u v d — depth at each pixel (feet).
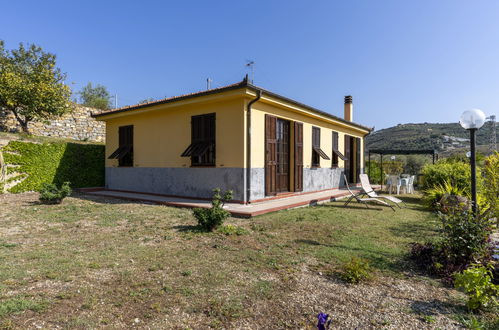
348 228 18.79
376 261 12.54
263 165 29.01
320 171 39.86
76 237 16.22
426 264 11.84
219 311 8.19
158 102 31.76
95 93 105.09
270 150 29.81
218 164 28.53
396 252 13.78
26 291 9.20
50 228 18.38
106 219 21.12
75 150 41.98
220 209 17.95
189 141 31.22
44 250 13.66
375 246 14.74
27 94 43.19
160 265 11.73
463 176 29.89
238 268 11.57
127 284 9.90
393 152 52.70
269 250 13.98
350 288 9.96
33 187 37.76
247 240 15.70
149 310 8.20
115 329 7.25
